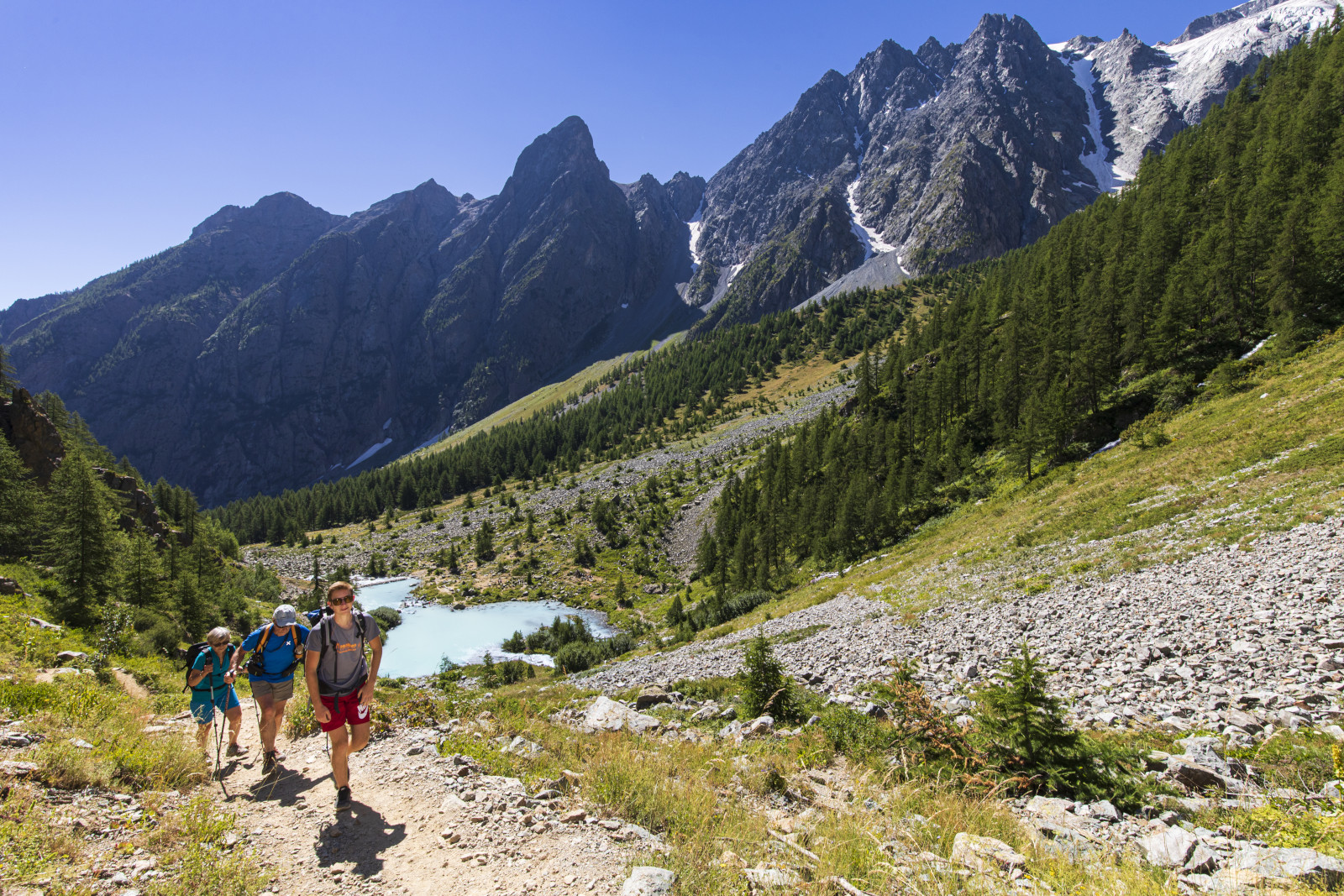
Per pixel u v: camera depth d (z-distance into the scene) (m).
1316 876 4.68
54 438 47.34
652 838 5.88
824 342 186.88
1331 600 14.39
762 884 4.91
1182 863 5.40
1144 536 25.06
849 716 11.20
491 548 102.44
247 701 12.05
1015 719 8.29
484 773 7.77
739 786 8.30
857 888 4.90
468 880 4.97
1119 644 15.37
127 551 32.00
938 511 53.78
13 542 33.91
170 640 23.22
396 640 62.84
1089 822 6.82
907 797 7.20
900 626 24.33
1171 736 9.74
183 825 5.47
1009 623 20.36
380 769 7.36
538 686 29.12
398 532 131.50
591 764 8.11
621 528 102.81
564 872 5.12
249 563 102.75
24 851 4.51
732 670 23.55
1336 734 8.54
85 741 6.83
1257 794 7.22
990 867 5.29
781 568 62.66
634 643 49.47
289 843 5.52
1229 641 13.85
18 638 15.65
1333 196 44.72
